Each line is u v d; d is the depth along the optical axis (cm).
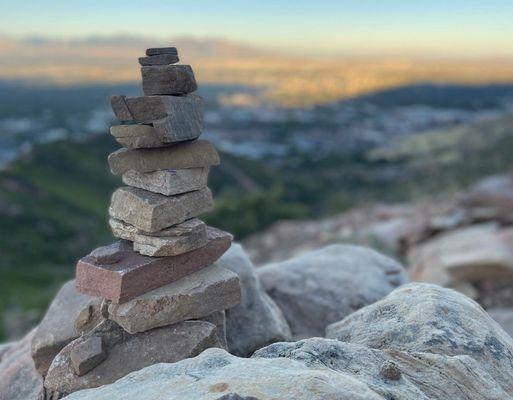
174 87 65
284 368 47
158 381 50
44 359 70
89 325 68
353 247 114
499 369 56
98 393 50
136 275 63
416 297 67
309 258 107
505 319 134
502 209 226
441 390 51
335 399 41
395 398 47
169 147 66
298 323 93
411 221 266
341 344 55
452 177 773
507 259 160
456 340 58
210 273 69
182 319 65
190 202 66
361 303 95
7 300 528
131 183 68
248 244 305
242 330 79
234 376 46
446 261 171
